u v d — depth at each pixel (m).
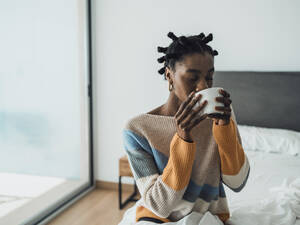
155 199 0.76
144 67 2.78
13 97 1.99
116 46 2.84
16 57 2.01
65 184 2.65
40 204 2.32
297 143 2.13
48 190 2.42
